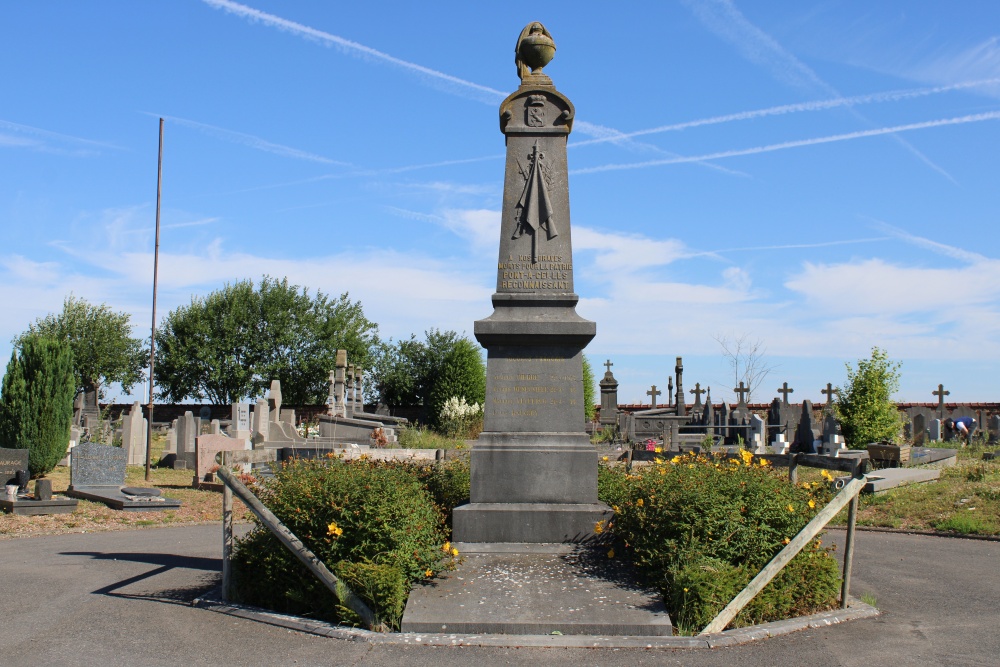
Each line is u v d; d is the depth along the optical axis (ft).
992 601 31.24
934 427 98.84
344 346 196.54
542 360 36.09
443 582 28.81
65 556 39.75
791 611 28.48
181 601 30.25
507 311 36.52
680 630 25.89
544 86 38.01
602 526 32.58
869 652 24.64
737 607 26.37
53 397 69.56
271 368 193.26
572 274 36.91
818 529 27.89
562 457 35.06
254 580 29.84
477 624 25.88
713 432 109.29
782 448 81.20
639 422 118.42
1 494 54.29
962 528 46.32
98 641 25.40
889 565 38.06
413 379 193.36
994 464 64.90
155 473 77.92
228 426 104.06
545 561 31.30
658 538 28.91
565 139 37.99
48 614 28.48
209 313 195.31
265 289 199.52
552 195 37.50
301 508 28.81
